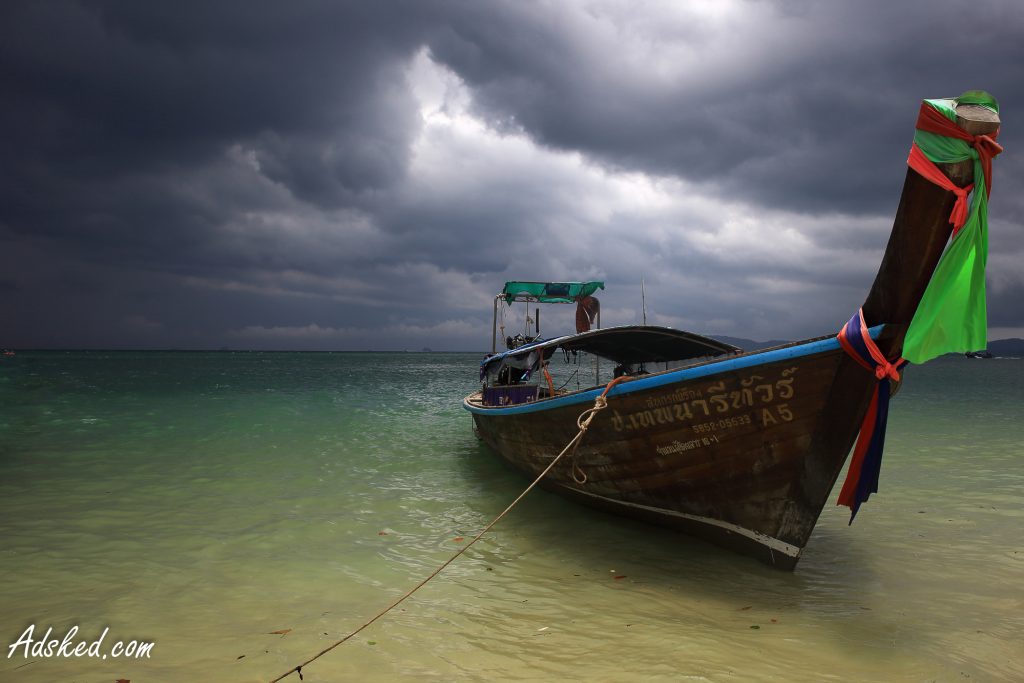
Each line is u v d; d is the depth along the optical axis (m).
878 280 5.02
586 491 7.98
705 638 4.91
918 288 4.81
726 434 6.00
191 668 4.39
